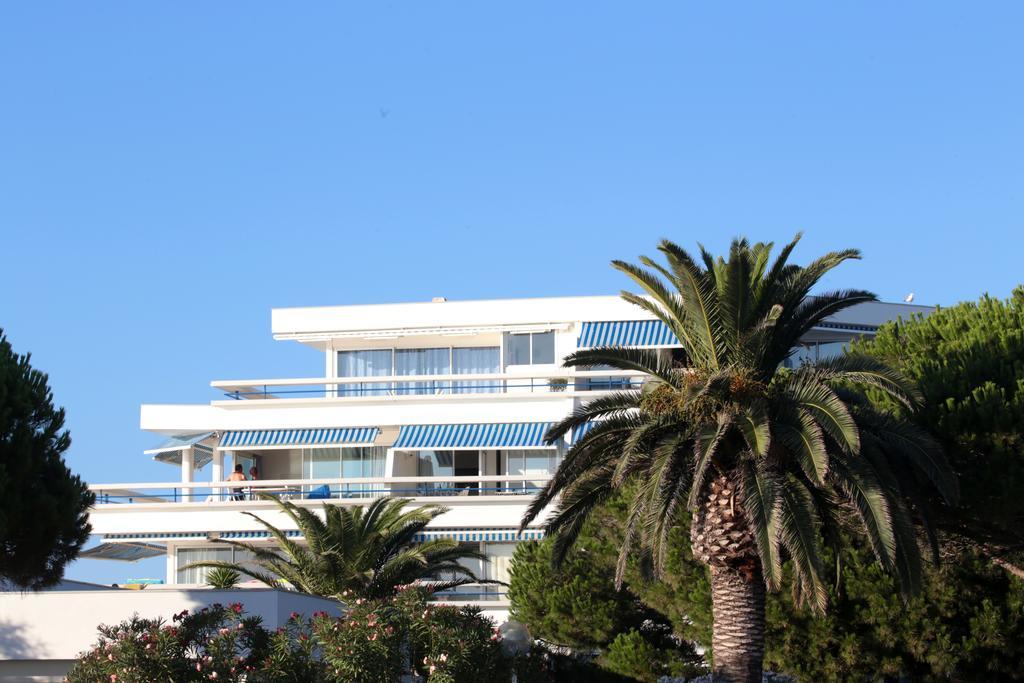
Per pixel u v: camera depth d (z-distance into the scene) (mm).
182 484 61500
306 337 66438
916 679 35406
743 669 28422
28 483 28734
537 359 65125
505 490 62438
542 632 42969
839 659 35281
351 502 60594
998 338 33062
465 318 65375
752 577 28672
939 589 34438
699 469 26531
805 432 26391
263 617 31531
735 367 28266
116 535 61500
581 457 29719
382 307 66125
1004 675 34750
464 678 28500
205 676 25984
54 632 31172
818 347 64250
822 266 28844
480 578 57656
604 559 42656
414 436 62531
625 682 42250
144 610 31344
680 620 38656
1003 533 31938
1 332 29969
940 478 27734
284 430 63750
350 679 27031
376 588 51062
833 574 34531
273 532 53375
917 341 35312
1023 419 30266
